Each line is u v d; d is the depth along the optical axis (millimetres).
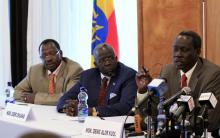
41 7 10484
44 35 10484
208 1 7305
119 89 6223
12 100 7375
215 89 5098
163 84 3627
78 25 10156
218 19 7152
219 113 4793
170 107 3385
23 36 10797
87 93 6438
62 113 6188
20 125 5098
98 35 9242
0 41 10703
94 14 9305
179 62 5301
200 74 5273
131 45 9203
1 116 5660
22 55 10867
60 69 7641
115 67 6379
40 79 7742
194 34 5344
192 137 3338
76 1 10172
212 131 4578
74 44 10227
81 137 4262
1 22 10664
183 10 7664
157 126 3531
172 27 7820
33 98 7438
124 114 5902
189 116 3316
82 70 7676
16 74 10914
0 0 10641
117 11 9352
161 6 7957
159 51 8016
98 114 5766
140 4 8258
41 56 7684
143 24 8234
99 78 6504
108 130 4188
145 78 5117
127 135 4441
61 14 10336
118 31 9328
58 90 7512
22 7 10734
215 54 7219
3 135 5414
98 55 6324
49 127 4848
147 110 3607
